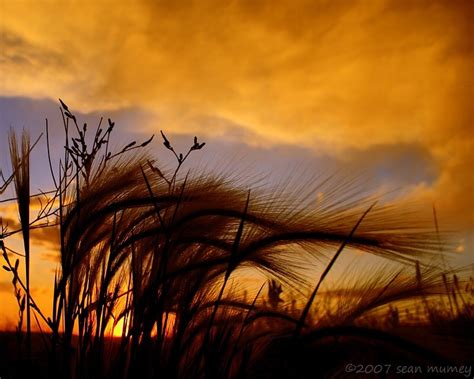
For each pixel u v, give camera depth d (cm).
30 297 27
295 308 28
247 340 29
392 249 22
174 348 27
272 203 27
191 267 28
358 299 27
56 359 28
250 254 28
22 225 29
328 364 24
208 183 31
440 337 23
